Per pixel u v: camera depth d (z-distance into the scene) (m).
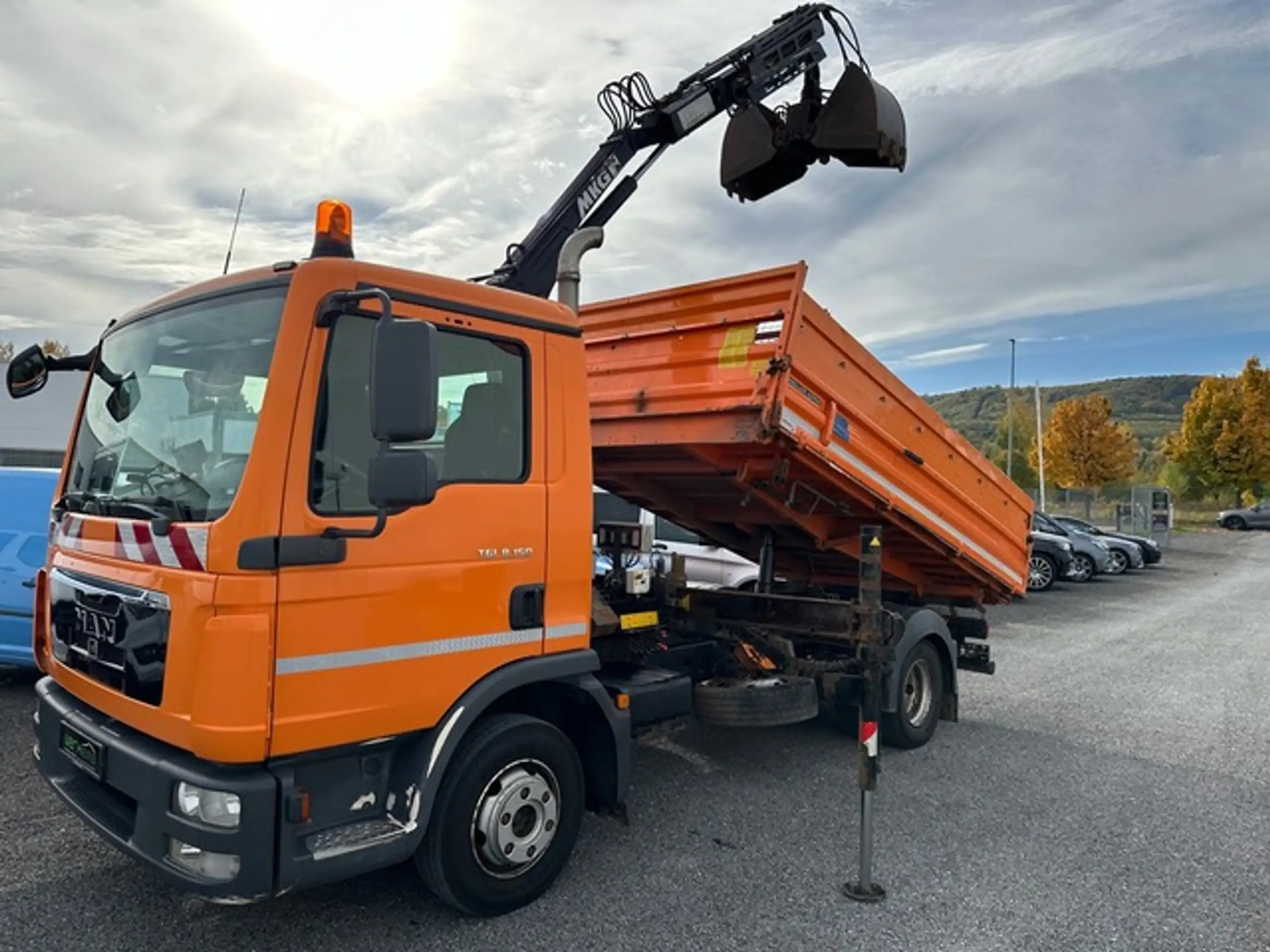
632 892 4.04
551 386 3.92
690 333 5.07
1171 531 34.97
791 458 4.93
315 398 3.09
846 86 5.30
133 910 3.72
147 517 3.19
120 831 3.20
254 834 2.88
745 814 5.06
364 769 3.32
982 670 7.28
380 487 2.91
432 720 3.42
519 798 3.74
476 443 3.63
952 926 3.79
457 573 3.49
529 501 3.78
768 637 5.74
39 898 3.79
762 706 5.16
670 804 5.20
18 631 6.58
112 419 3.75
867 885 4.05
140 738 3.19
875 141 5.21
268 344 3.09
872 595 4.70
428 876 3.56
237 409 3.10
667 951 3.53
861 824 4.16
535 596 3.80
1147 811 5.25
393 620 3.27
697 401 4.92
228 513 2.92
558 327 3.99
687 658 5.61
